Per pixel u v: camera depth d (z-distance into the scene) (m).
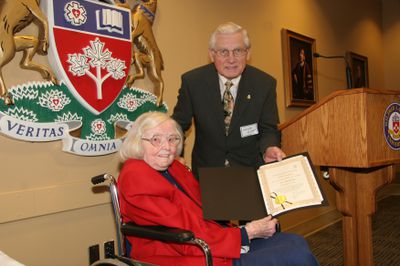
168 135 1.82
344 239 2.21
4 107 2.01
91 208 2.45
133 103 2.65
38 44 2.16
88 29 2.34
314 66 4.79
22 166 2.10
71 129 2.29
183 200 1.78
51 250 2.23
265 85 2.31
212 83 2.28
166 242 1.60
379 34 7.01
